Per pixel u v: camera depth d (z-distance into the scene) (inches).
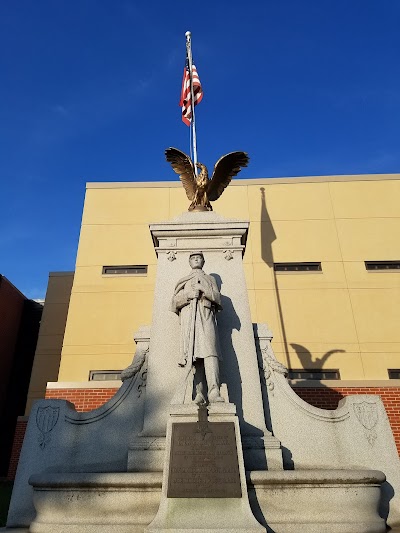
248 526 157.4
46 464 223.8
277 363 253.9
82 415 237.1
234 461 177.6
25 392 767.1
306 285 561.9
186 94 458.0
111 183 643.5
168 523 160.2
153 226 291.3
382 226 599.5
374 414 237.0
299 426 234.8
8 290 788.6
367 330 530.3
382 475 189.0
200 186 323.9
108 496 180.1
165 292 269.1
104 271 581.0
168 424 191.5
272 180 637.9
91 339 533.0
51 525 176.9
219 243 288.8
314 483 181.6
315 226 603.2
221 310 256.8
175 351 248.1
